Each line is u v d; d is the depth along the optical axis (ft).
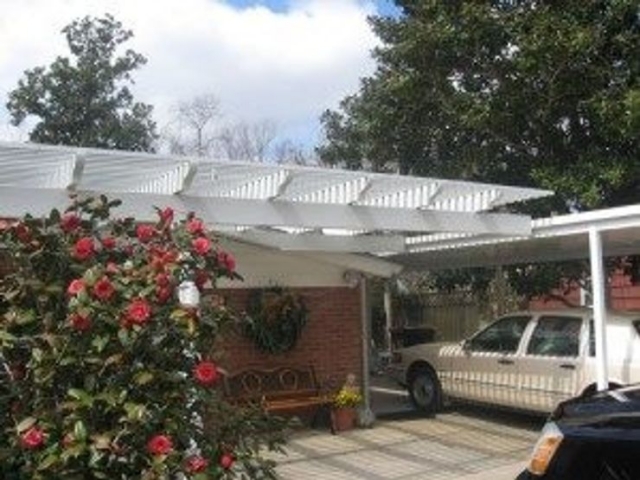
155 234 17.94
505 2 51.57
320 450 42.29
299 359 48.47
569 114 51.08
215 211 33.06
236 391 45.39
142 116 104.53
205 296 17.76
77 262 17.11
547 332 44.98
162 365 16.53
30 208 29.04
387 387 64.23
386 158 58.65
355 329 50.57
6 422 16.21
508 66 50.42
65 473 15.60
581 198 48.62
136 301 16.05
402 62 54.34
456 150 56.24
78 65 101.91
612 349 41.86
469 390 49.06
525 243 45.60
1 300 16.83
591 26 48.08
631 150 49.67
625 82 47.93
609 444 17.54
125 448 15.84
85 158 28.55
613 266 57.47
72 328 15.90
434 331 76.84
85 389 15.87
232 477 17.21
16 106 100.53
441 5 51.70
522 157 53.42
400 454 41.32
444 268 55.72
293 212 35.19
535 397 44.98
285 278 48.24
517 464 38.75
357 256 49.80
